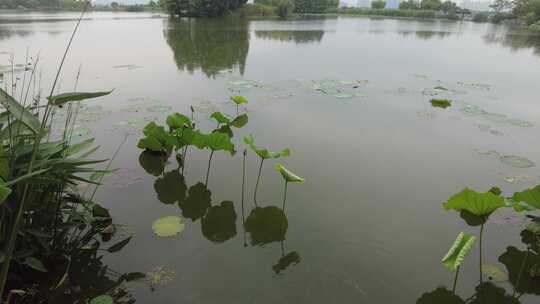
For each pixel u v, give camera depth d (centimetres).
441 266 229
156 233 255
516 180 342
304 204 296
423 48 1278
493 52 1223
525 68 934
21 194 187
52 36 1341
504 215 283
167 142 351
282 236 256
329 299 201
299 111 535
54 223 219
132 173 340
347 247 245
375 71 857
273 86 682
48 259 218
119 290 203
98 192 305
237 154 388
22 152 190
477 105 596
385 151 402
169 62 902
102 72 763
